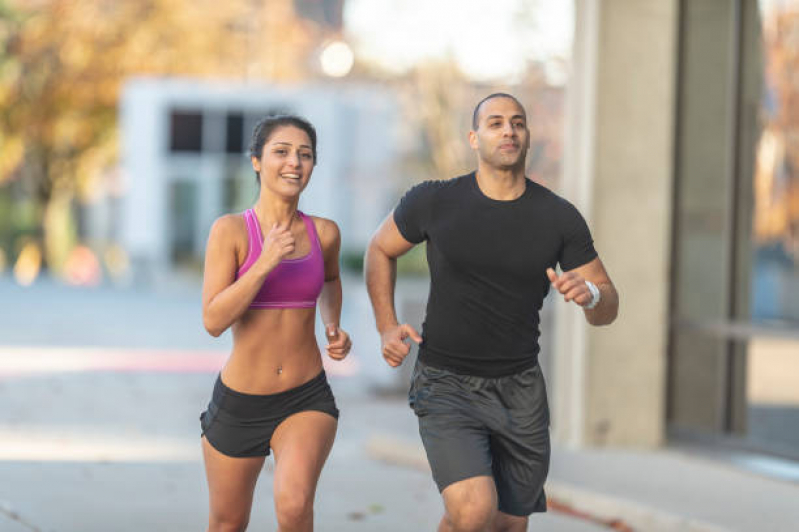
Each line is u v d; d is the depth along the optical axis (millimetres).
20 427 22047
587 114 19828
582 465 18359
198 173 69375
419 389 10750
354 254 63938
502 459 10812
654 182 19953
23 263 90938
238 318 10125
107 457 19297
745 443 19094
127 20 86812
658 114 19891
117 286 71375
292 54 93688
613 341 20016
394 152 68812
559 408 20484
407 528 14969
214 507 10500
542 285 10477
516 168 10297
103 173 94000
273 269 10000
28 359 33031
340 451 21078
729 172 19422
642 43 19812
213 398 10391
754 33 19109
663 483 17078
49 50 86625
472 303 10398
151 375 30719
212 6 89438
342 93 68375
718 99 19641
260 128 10312
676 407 20469
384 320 10953
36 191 90812
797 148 18219
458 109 62062
